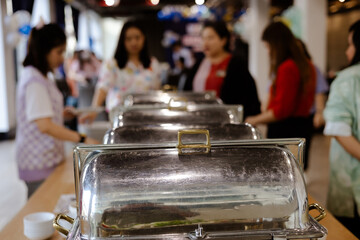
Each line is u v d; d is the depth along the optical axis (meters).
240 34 10.79
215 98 1.93
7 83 6.77
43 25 2.02
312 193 3.62
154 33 15.02
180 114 1.41
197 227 0.76
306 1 6.48
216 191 0.77
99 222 0.75
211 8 11.88
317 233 0.77
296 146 0.87
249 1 10.60
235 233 0.76
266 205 0.78
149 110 1.45
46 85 1.98
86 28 12.28
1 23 6.61
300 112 2.58
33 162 2.06
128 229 0.75
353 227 1.74
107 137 1.12
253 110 2.72
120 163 0.80
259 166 0.81
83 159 0.84
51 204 1.53
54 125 1.95
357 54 1.68
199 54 14.94
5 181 4.25
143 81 2.78
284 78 2.43
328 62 7.21
